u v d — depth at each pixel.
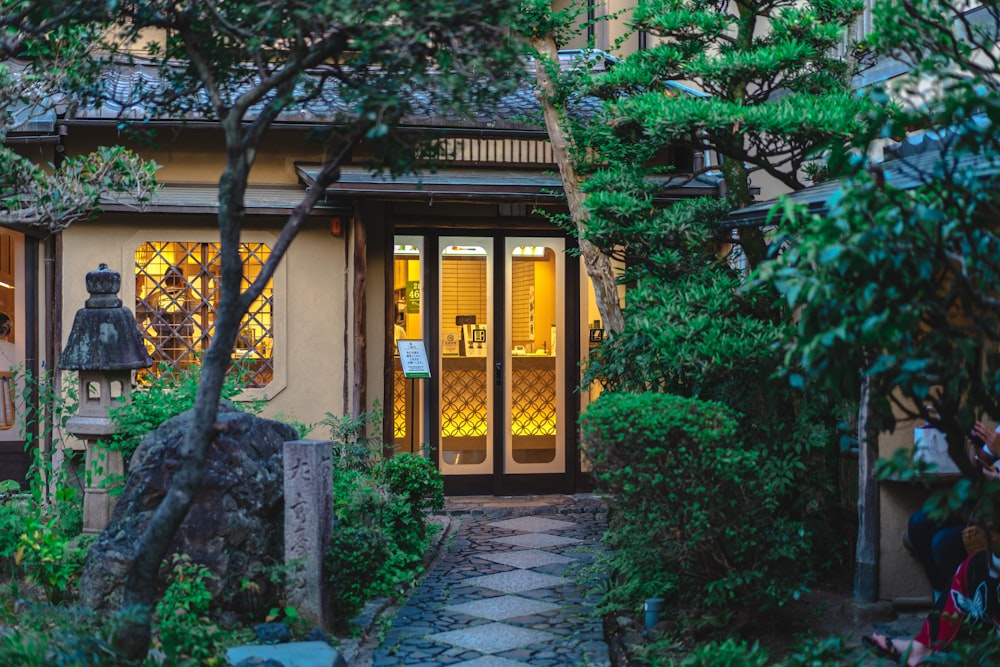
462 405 10.94
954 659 4.07
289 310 10.29
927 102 3.50
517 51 4.30
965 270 3.07
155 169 7.75
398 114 4.38
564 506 10.29
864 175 3.16
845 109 6.48
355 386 10.02
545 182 10.16
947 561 5.53
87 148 10.07
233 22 4.46
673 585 6.12
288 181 10.49
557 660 5.50
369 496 7.04
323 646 5.25
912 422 6.09
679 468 5.20
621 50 12.01
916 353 3.07
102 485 7.18
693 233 7.02
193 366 8.58
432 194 9.57
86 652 3.85
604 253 7.44
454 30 4.12
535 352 11.05
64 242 9.98
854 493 6.73
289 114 10.14
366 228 10.52
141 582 4.13
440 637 5.95
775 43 7.64
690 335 6.18
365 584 6.12
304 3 4.01
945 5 3.85
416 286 10.84
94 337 7.30
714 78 7.23
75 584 6.30
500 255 10.95
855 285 3.08
